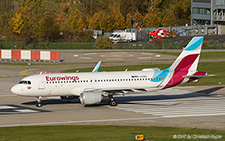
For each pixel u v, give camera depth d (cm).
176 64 18300
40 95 17012
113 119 13962
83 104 17900
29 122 13462
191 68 18450
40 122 13462
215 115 14738
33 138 10769
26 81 16825
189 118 14100
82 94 16300
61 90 17088
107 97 16838
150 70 18888
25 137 10912
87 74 17650
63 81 17088
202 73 18350
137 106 17200
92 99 16212
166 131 11738
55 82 16988
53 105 17662
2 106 17375
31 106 17362
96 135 11100
